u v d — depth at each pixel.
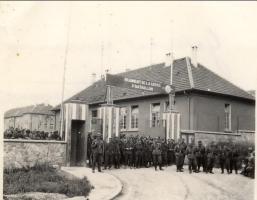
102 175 14.63
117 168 17.94
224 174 16.95
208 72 28.58
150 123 28.59
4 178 12.10
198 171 17.45
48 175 13.23
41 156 15.13
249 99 28.86
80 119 17.03
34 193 10.57
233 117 28.14
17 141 14.48
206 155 17.53
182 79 27.23
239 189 12.94
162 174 16.14
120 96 31.64
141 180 14.33
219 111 27.28
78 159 17.36
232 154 17.34
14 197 9.82
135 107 30.59
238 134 22.45
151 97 28.70
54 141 15.65
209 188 13.05
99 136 16.14
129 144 18.55
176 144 20.08
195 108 25.84
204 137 22.14
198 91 25.92
